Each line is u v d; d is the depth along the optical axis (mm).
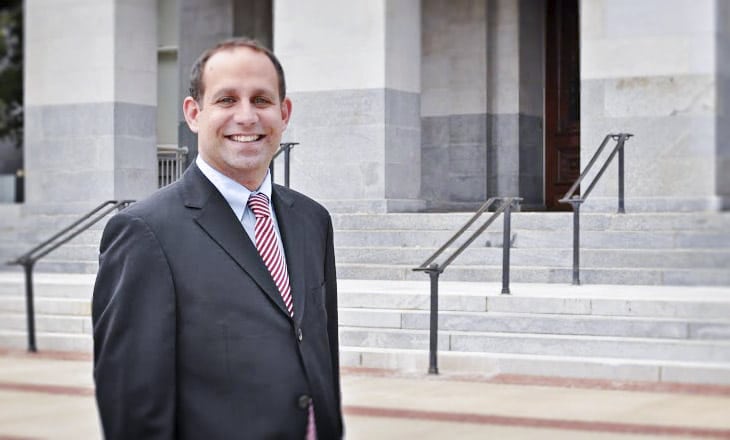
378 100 14695
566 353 9328
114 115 15852
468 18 16922
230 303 2990
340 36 14891
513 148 16766
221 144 3086
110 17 15844
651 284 11055
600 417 7242
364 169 14766
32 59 15945
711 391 8219
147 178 16297
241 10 18000
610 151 12477
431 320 9273
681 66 11266
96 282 3027
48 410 7832
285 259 3207
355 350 9805
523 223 12703
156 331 2916
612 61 11938
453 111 17062
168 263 2980
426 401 7941
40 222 15312
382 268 12758
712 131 11047
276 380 2975
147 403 2883
